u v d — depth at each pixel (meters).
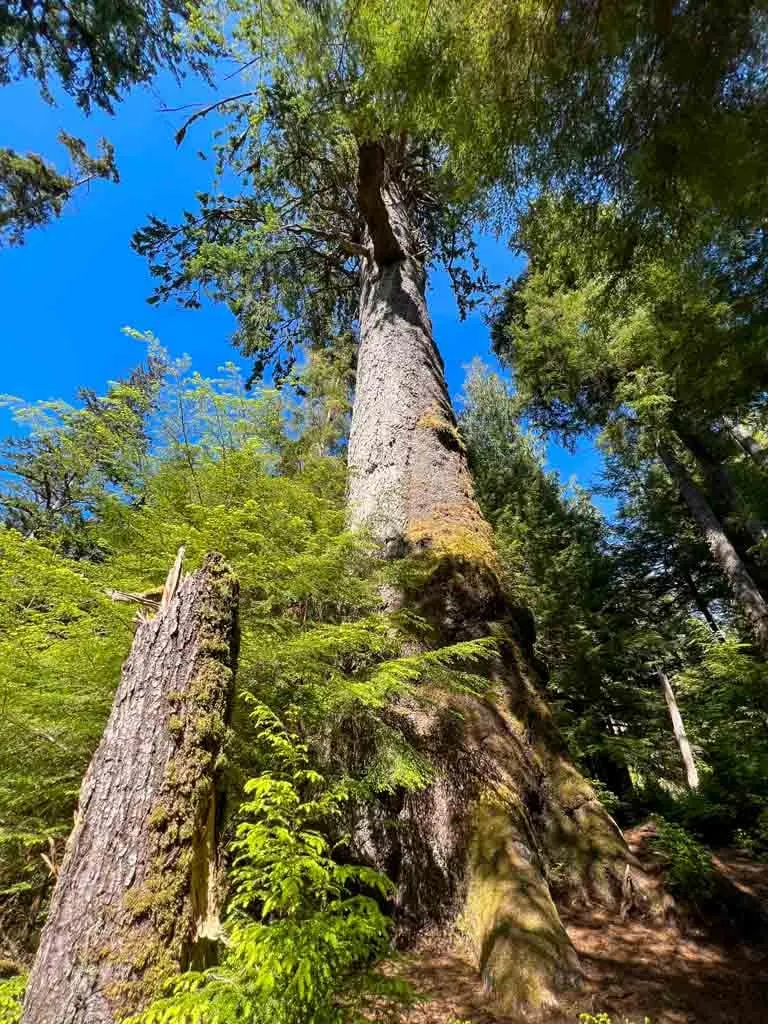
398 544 4.88
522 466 14.43
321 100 4.29
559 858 3.37
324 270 10.16
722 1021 2.13
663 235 3.62
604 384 11.66
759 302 4.02
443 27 3.05
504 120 3.23
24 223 8.39
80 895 1.64
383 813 3.45
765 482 9.60
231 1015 1.30
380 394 6.37
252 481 4.40
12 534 2.98
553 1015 2.15
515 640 4.41
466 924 2.88
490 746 3.61
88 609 3.35
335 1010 1.36
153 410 4.57
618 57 2.83
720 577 14.33
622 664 10.69
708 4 2.56
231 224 8.84
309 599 4.20
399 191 9.10
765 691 7.51
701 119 2.87
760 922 3.01
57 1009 1.47
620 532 16.17
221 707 2.10
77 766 3.00
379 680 3.16
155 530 3.81
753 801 5.69
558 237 4.09
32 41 7.16
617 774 9.71
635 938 2.83
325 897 1.62
